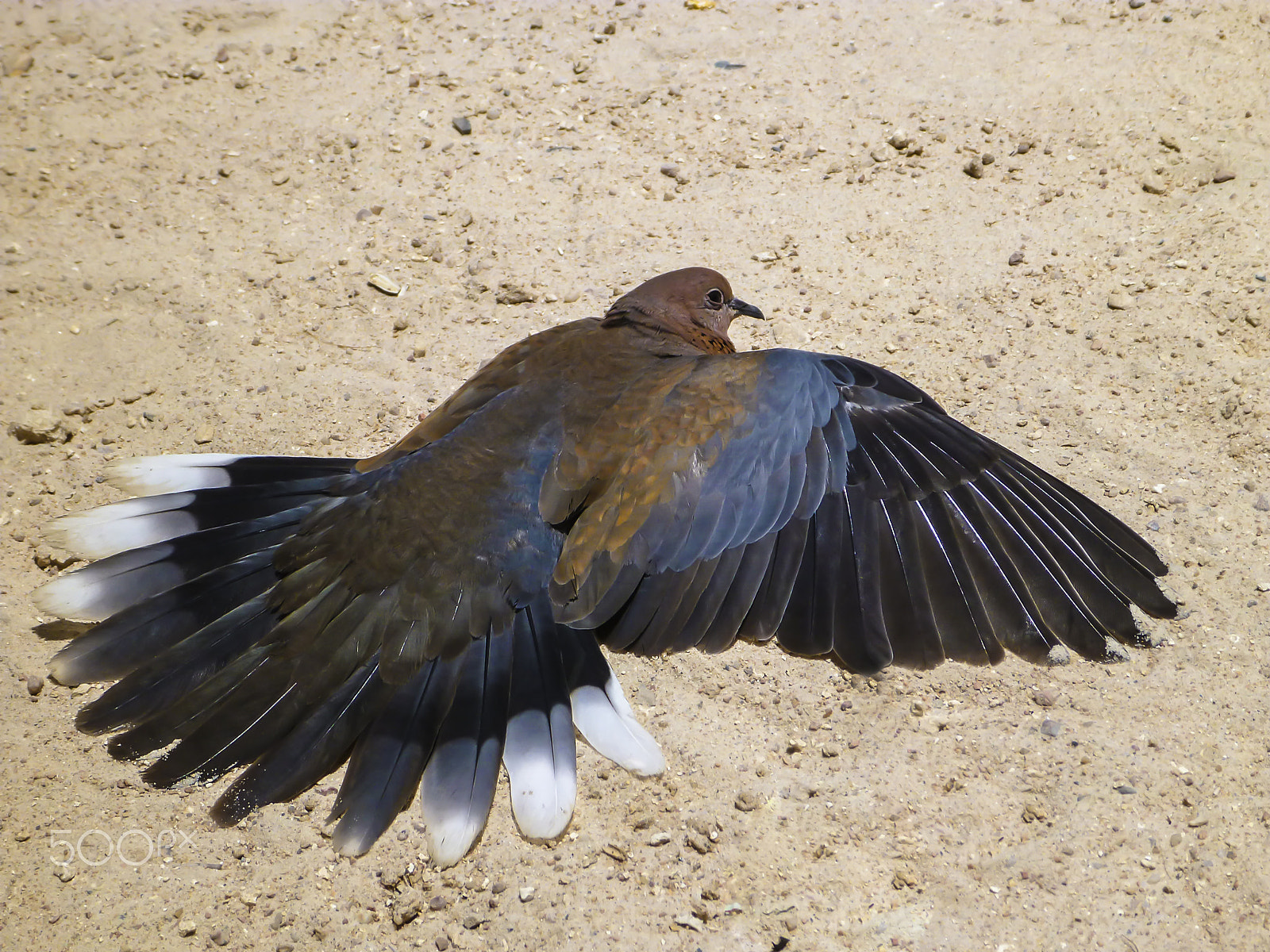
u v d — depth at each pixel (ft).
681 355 30.35
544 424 27.84
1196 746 29.66
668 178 46.42
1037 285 41.45
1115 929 26.66
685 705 31.65
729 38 52.29
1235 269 40.47
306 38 53.06
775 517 25.64
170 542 28.60
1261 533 33.96
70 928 27.48
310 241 44.57
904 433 27.04
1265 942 26.07
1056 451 36.32
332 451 37.65
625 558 25.40
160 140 48.49
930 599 25.36
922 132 47.06
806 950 26.81
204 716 25.98
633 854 28.81
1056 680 31.58
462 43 52.70
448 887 28.40
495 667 26.37
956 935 26.84
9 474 37.50
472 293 42.60
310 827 29.50
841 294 41.63
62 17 53.88
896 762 30.09
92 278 43.19
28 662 32.60
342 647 26.58
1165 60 48.75
